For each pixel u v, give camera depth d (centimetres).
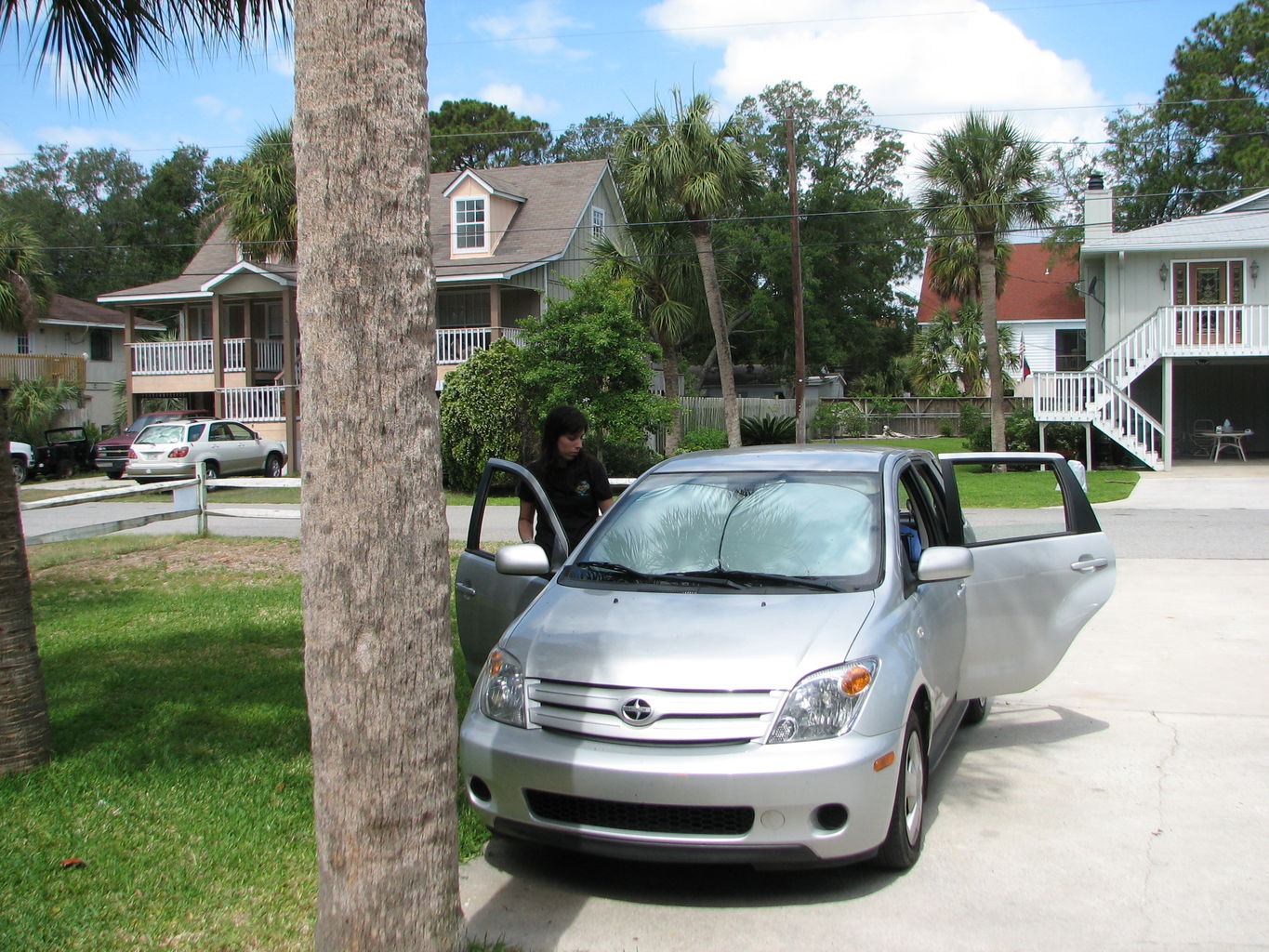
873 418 4459
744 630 426
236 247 3191
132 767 526
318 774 319
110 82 598
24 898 389
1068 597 584
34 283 3159
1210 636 845
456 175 3294
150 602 973
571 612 464
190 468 2434
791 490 527
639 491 557
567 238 2986
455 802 331
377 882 313
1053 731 618
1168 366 2531
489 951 365
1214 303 2778
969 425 3791
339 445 308
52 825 454
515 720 421
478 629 598
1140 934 376
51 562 1208
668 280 2805
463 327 3094
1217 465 2606
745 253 4169
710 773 382
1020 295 4759
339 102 306
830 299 4656
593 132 6144
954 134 2498
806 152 4622
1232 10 4706
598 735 402
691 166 2442
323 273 307
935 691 475
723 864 394
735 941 376
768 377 5103
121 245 6494
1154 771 545
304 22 311
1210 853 442
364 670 310
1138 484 2123
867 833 394
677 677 401
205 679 698
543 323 2303
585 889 420
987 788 524
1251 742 588
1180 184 4562
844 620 434
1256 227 2858
